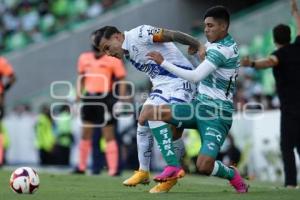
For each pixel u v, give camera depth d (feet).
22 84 222.69
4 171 116.78
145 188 84.17
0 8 255.09
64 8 242.17
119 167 122.62
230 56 71.36
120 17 214.69
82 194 75.97
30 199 70.23
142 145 77.25
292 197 71.20
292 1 94.89
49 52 221.25
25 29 245.86
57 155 164.76
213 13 71.72
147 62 75.00
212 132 71.56
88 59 122.52
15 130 174.70
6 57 224.33
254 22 184.14
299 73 91.76
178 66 75.05
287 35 91.76
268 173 130.11
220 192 77.20
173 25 212.64
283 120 92.68
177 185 89.40
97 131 126.11
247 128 134.72
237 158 133.90
